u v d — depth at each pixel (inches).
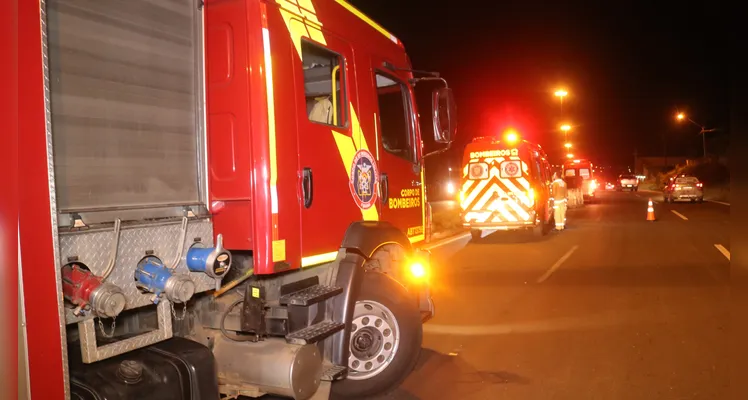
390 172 215.8
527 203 616.7
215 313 164.9
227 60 156.0
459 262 494.9
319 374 164.2
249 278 171.2
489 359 240.2
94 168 117.8
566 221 858.1
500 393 204.2
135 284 125.3
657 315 300.7
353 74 195.9
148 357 130.5
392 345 199.9
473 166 633.0
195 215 141.2
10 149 97.7
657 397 196.4
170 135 136.2
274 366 154.8
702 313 302.7
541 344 258.2
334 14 188.4
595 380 213.6
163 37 135.2
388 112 221.9
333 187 179.5
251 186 152.1
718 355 237.3
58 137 110.8
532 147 671.1
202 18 146.2
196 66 143.9
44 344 99.5
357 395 200.5
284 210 157.2
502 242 631.8
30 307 97.9
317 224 170.9
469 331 281.1
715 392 199.3
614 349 248.5
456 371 227.1
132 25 127.5
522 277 415.8
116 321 142.3
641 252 519.2
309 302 161.0
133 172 126.5
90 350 115.8
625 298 340.2
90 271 115.2
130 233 124.1
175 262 134.4
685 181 1263.5
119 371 121.7
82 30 116.4
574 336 269.0
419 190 238.2
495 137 629.3
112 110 122.1
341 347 173.8
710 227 727.7
